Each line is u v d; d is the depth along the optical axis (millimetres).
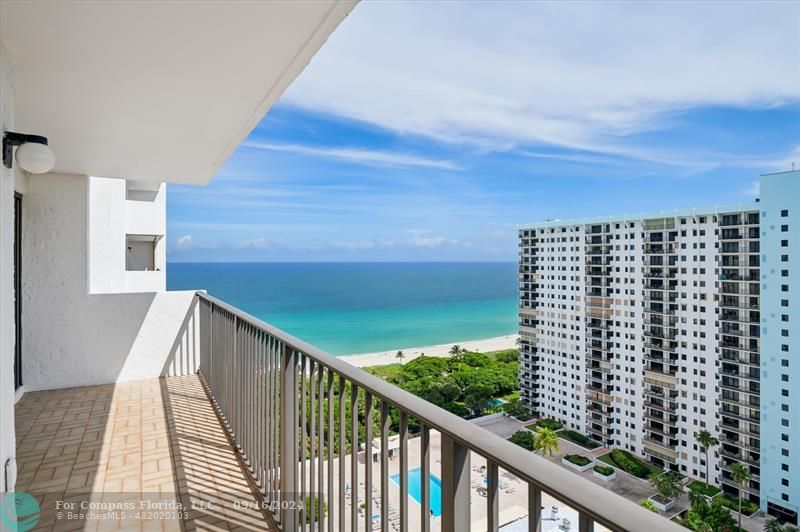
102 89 2510
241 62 2209
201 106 2799
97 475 2850
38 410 4094
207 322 4836
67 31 1874
